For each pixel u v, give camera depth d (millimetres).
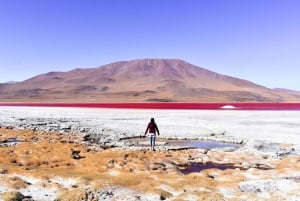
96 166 21484
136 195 14859
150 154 27016
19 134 40469
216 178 18797
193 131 44094
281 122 53438
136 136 40344
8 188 15906
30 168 20641
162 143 35250
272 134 40125
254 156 26984
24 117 68688
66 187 16203
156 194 14766
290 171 19766
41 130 45969
